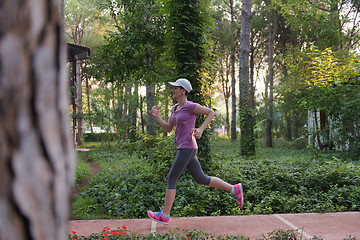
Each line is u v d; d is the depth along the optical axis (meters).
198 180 3.92
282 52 29.44
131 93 20.75
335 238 3.43
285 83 18.36
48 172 0.44
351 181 6.02
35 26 0.43
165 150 6.97
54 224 0.45
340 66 10.45
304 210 5.00
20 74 0.42
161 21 8.48
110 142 19.89
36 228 0.42
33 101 0.43
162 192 5.84
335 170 6.30
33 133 0.42
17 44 0.42
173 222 3.95
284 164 9.60
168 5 7.20
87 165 10.91
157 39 8.28
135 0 8.88
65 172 0.48
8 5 0.42
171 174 3.73
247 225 3.83
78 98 21.11
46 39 0.44
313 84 10.84
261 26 29.22
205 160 7.09
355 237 3.43
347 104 9.82
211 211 5.21
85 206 5.36
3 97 0.41
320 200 5.32
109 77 8.67
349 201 5.17
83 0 29.38
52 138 0.45
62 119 0.47
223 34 23.69
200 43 7.26
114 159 13.51
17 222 0.41
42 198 0.43
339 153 11.47
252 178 6.70
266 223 3.92
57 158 0.45
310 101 10.54
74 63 18.69
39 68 0.43
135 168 8.84
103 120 19.27
